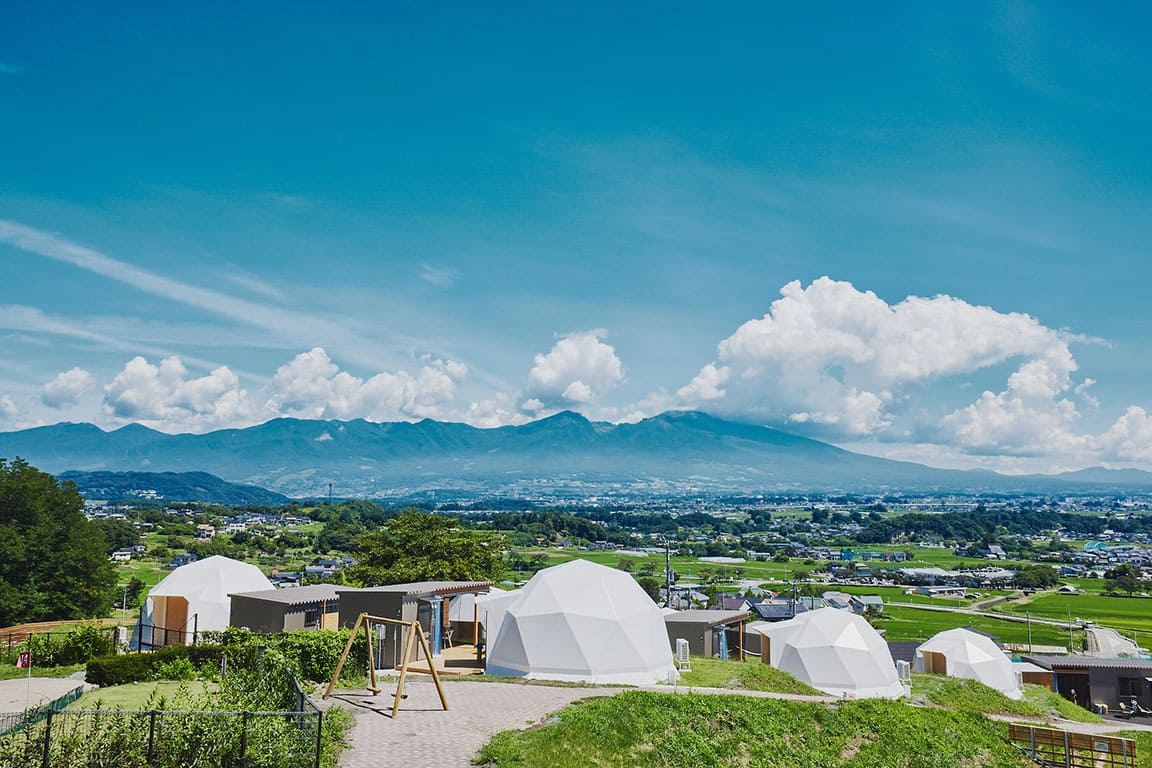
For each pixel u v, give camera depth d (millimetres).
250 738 15266
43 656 34438
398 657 29016
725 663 36344
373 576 54781
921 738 25469
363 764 16953
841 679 38812
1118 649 70438
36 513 59750
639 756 19500
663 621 33875
